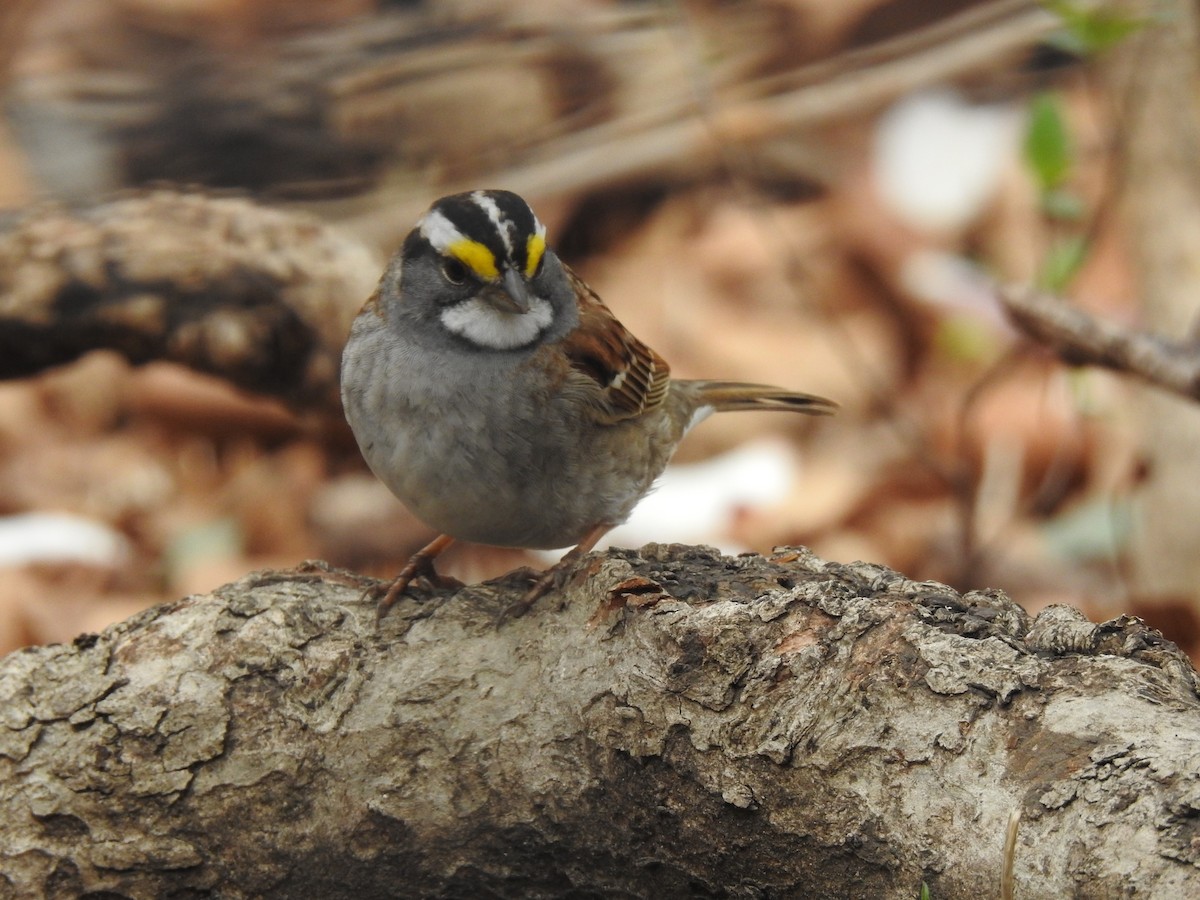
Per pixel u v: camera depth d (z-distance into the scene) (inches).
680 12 601.3
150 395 544.7
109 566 495.2
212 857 253.6
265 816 252.8
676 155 633.0
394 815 251.1
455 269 293.0
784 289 600.1
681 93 634.8
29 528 504.4
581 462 302.2
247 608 260.2
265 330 395.2
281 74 602.9
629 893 245.9
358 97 605.0
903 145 637.9
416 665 255.8
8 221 394.6
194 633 258.5
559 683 248.8
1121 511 474.9
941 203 617.6
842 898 223.5
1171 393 382.6
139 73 609.9
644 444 322.3
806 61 652.1
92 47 618.8
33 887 252.1
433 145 614.5
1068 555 483.8
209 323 393.4
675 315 597.3
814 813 223.6
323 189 606.9
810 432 543.8
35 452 552.4
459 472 296.5
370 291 399.5
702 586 255.1
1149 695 209.9
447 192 616.7
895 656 224.8
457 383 293.4
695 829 235.5
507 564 485.4
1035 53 662.5
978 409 531.5
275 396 410.3
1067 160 409.1
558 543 315.6
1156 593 450.6
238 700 253.8
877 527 498.9
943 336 568.7
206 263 390.9
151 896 254.2
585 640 250.7
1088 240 435.2
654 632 241.8
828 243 615.5
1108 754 201.9
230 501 524.1
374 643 259.0
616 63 633.0
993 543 461.4
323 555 503.8
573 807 245.0
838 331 514.6
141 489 533.3
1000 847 205.2
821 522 496.4
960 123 641.6
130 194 407.2
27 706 255.3
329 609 262.7
